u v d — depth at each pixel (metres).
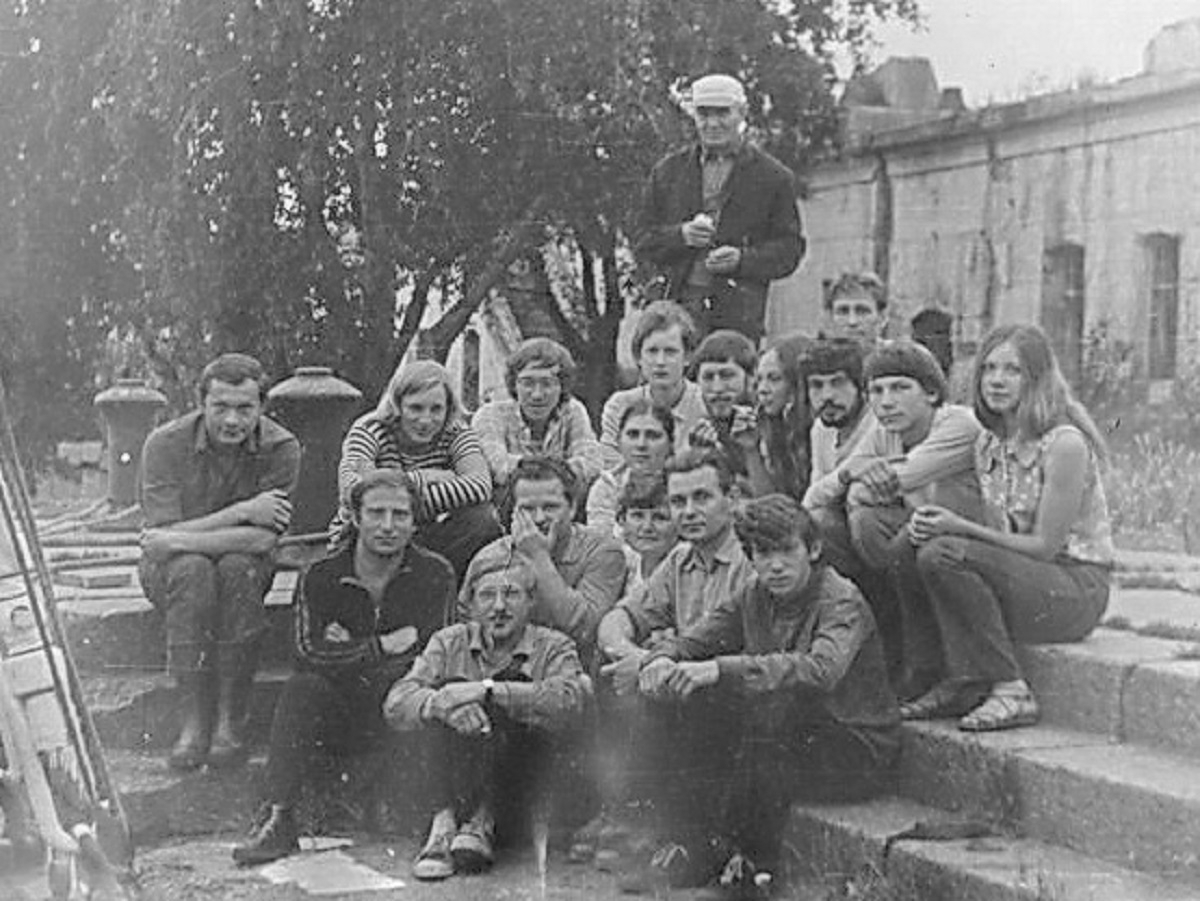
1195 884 3.62
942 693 4.39
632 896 4.07
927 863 3.84
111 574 5.51
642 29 5.51
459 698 4.27
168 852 4.39
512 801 4.32
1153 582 5.76
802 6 7.95
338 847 4.36
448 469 4.98
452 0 4.95
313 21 4.91
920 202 8.38
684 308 5.49
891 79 8.35
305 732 4.41
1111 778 3.81
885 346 4.60
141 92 4.98
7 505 3.93
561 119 5.29
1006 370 4.46
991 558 4.34
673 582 4.46
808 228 8.57
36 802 3.85
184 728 4.76
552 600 4.46
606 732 4.30
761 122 8.25
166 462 4.95
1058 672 4.32
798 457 4.96
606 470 5.15
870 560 4.46
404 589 4.55
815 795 4.21
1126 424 7.82
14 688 3.86
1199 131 7.82
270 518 4.93
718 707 4.17
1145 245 7.95
